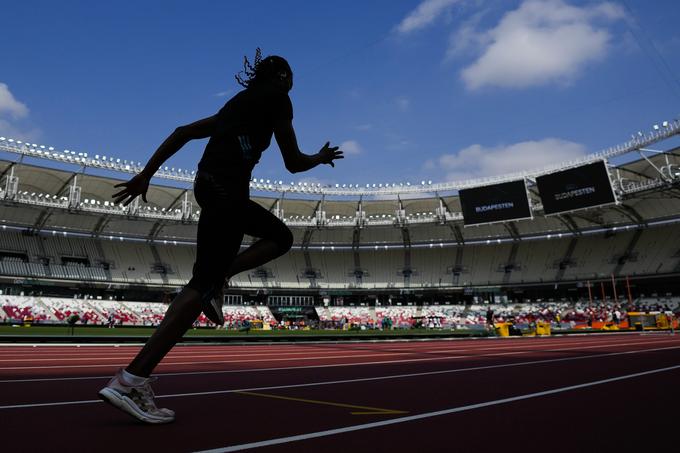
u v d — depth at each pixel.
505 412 3.39
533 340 23.69
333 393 4.44
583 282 50.91
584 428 2.86
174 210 50.53
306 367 7.86
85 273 46.91
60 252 47.09
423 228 57.72
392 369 7.38
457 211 56.19
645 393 4.43
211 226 2.63
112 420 2.95
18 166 43.34
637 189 41.94
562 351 12.48
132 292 49.75
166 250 52.78
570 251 53.75
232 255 2.75
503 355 11.12
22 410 3.31
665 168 44.06
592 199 42.00
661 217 48.50
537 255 54.94
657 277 47.59
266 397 4.12
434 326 48.84
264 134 2.76
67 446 2.29
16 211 45.44
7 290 43.47
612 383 5.25
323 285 55.50
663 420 3.12
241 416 3.16
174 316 2.66
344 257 58.12
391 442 2.45
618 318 42.41
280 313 53.56
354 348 16.88
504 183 46.47
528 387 4.92
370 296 57.06
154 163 2.85
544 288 53.56
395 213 57.66
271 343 23.44
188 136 2.91
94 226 49.28
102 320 41.47
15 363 8.38
